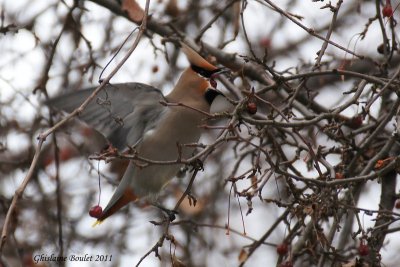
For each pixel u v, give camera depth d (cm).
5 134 1305
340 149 1026
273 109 925
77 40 1226
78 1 1198
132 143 1066
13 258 1274
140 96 1046
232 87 1197
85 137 1434
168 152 1096
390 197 1109
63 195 1412
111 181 1245
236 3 1210
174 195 1426
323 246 981
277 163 892
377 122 1073
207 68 1123
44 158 1408
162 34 1257
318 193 934
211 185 1466
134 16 1232
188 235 1398
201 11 1454
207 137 1523
